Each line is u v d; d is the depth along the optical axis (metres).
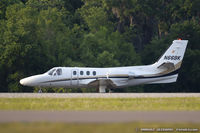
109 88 160.50
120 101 93.81
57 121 53.78
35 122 52.00
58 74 151.75
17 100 93.81
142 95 123.12
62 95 120.25
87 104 84.69
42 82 150.88
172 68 158.75
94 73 154.38
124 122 53.50
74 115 61.94
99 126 49.50
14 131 45.38
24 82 151.12
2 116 59.59
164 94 132.12
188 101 94.69
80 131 46.19
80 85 153.62
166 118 58.72
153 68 158.88
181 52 159.00
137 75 157.00
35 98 101.25
